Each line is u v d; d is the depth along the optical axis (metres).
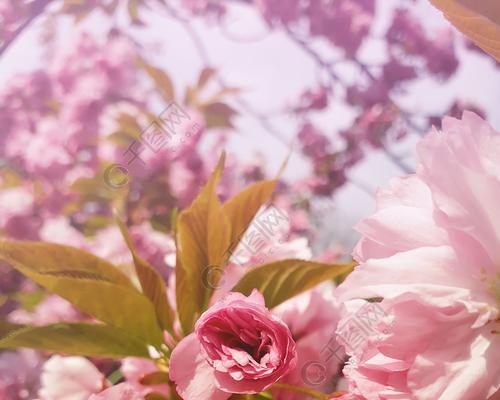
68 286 0.38
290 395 0.39
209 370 0.36
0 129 0.60
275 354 0.35
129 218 0.56
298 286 0.39
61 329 0.38
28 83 0.61
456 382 0.34
